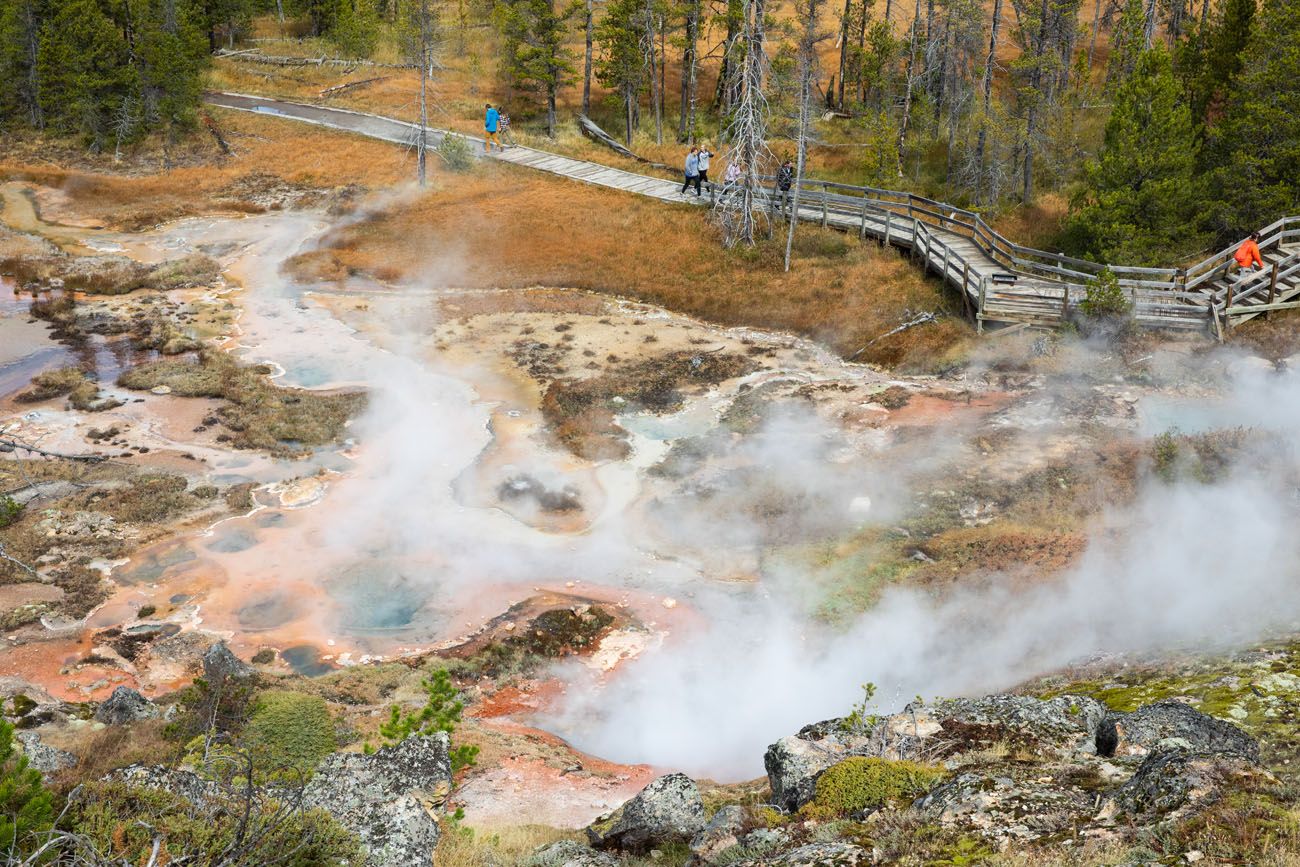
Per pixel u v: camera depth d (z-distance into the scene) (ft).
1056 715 34.73
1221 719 34.17
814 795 31.50
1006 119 137.18
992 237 120.16
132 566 74.02
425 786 37.42
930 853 25.20
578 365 106.42
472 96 197.36
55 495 82.43
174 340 111.75
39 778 24.47
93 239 146.41
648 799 35.45
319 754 48.96
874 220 132.57
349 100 196.44
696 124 176.55
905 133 161.89
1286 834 21.79
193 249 141.59
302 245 141.49
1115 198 108.99
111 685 61.57
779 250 129.39
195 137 180.96
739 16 163.84
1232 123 110.52
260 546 76.64
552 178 159.94
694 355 107.86
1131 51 151.53
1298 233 99.09
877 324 109.81
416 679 61.67
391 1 233.55
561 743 56.85
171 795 29.30
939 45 148.56
